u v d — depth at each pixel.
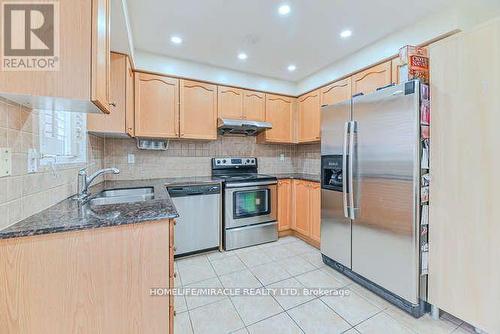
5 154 0.93
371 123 1.97
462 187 1.53
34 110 1.17
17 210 1.01
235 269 2.44
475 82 1.46
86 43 0.96
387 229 1.85
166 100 2.84
